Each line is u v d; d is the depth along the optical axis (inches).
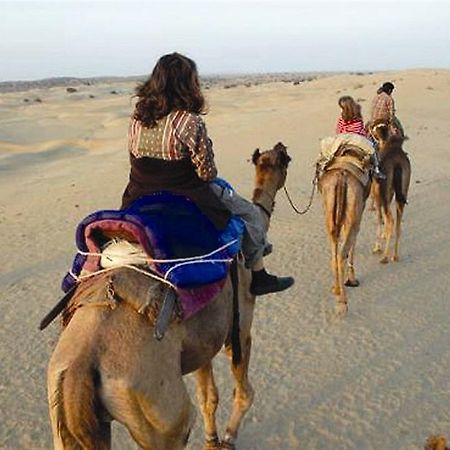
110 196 775.7
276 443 264.7
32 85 7834.6
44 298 435.5
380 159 466.3
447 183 767.7
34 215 692.7
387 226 477.1
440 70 2576.3
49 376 147.1
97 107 2353.6
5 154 1299.2
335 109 1492.4
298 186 774.5
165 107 176.4
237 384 241.6
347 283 434.9
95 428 142.9
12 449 264.8
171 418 157.6
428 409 287.9
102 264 169.3
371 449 260.2
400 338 358.0
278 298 416.8
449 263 481.4
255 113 1750.7
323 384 310.0
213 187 195.5
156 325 154.3
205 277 175.3
